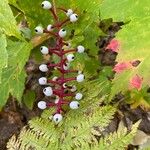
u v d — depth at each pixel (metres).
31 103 0.36
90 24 0.30
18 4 0.31
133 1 0.24
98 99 0.25
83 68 0.31
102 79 0.33
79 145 0.24
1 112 0.37
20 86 0.31
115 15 0.24
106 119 0.23
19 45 0.29
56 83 0.25
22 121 0.36
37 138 0.24
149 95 0.34
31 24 0.32
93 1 0.28
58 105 0.25
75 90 0.26
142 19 0.24
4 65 0.19
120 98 0.35
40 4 0.31
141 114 0.35
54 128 0.25
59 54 0.26
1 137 0.36
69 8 0.29
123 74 0.24
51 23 0.31
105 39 0.39
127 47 0.24
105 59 0.38
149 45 0.23
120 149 0.22
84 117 0.24
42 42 0.32
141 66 0.23
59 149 0.24
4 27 0.19
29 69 0.38
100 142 0.23
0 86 0.30
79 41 0.30
